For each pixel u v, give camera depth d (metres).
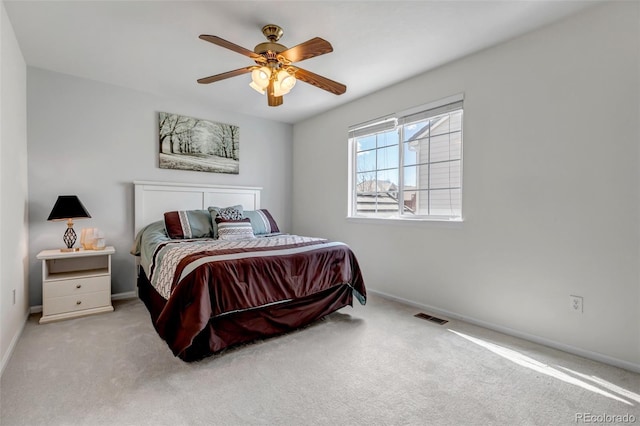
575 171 2.09
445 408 1.51
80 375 1.76
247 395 1.60
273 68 2.14
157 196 3.49
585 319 2.05
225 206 4.01
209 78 2.28
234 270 2.07
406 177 3.25
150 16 2.08
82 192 3.11
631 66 1.87
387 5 1.97
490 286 2.53
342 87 2.38
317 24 2.17
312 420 1.42
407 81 3.12
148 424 1.38
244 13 2.05
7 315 1.99
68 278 2.69
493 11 2.03
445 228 2.85
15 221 2.27
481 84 2.57
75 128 3.06
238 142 4.19
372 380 1.75
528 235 2.32
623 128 1.90
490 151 2.52
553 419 1.44
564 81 2.12
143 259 2.97
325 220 4.21
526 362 1.97
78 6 1.97
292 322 2.42
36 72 2.86
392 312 2.93
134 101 3.38
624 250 1.91
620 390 1.67
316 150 4.34
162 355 2.02
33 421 1.38
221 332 2.05
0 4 1.88
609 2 1.93
